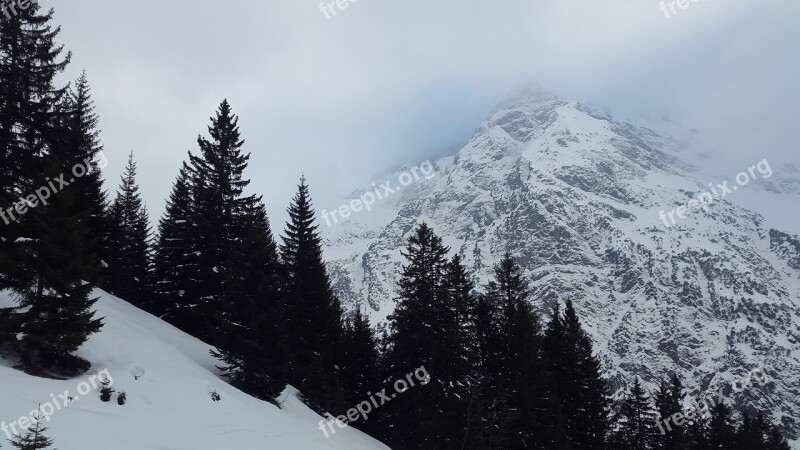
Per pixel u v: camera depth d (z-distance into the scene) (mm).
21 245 19203
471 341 43688
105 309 27094
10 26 25562
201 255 41625
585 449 41906
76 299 19219
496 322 44625
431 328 40281
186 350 29578
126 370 20266
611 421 50938
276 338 29531
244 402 23391
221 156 44875
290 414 27797
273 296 31078
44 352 18828
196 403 20453
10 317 18281
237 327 29922
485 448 34750
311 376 35656
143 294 44156
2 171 25641
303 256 46438
